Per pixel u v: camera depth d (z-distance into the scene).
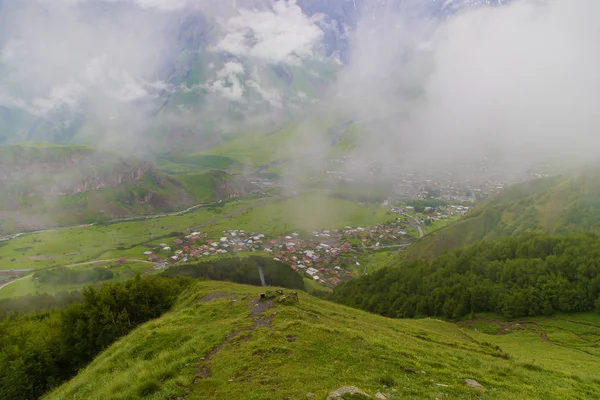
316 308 46.12
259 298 46.16
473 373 27.19
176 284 80.44
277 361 25.09
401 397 20.08
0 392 46.69
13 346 52.25
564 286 86.56
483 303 97.69
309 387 20.88
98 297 55.75
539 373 31.12
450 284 114.31
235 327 34.97
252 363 25.19
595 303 78.94
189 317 44.12
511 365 32.41
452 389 22.55
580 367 46.91
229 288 70.25
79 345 50.84
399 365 25.94
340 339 30.00
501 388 24.73
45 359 50.31
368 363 25.58
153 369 27.02
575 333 74.25
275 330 31.62
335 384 21.34
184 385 23.41
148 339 37.16
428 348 35.81
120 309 56.12
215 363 26.50
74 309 53.41
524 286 94.56
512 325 85.12
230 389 21.83
